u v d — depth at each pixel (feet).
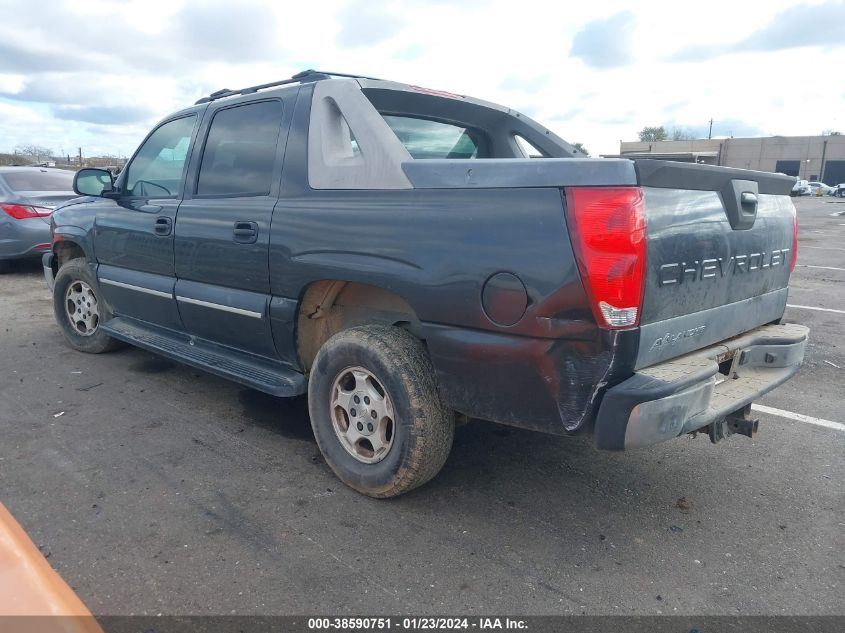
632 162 7.95
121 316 16.94
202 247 13.17
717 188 9.42
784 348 11.15
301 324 11.76
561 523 10.25
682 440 13.58
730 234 9.76
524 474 11.90
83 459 12.16
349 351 10.48
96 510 10.34
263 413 14.62
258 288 12.11
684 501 11.03
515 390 8.82
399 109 13.03
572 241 8.04
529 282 8.38
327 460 11.33
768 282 11.25
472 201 9.00
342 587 8.55
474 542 9.66
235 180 12.88
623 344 8.09
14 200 30.22
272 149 12.15
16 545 4.25
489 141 15.43
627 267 7.91
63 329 19.12
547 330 8.32
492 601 8.34
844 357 19.85
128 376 16.99
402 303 10.94
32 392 15.71
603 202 7.90
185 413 14.52
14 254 30.53
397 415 10.03
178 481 11.36
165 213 14.26
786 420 14.83
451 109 13.89
